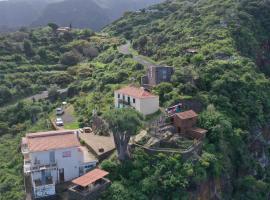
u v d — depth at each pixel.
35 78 182.25
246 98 126.81
